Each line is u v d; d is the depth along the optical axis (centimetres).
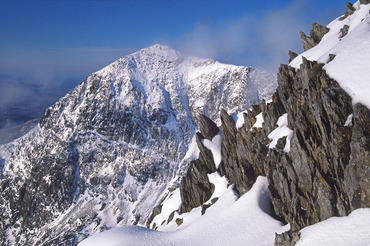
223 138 9381
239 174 7562
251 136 7575
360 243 3438
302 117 5188
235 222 6241
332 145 4312
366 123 3872
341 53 4806
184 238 6781
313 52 6397
